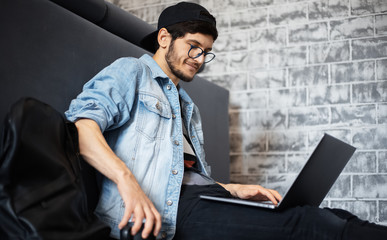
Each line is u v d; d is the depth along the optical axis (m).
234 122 3.09
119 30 1.75
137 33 1.85
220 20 3.24
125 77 1.25
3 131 0.81
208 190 1.26
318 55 2.94
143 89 1.29
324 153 1.07
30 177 0.81
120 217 1.11
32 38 1.18
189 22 1.37
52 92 1.24
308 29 2.99
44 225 0.78
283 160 2.93
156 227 0.95
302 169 0.98
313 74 2.93
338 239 0.91
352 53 2.86
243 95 3.10
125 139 1.21
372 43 2.82
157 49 1.54
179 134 1.32
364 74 2.81
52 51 1.25
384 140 2.71
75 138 1.02
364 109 2.78
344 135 2.80
